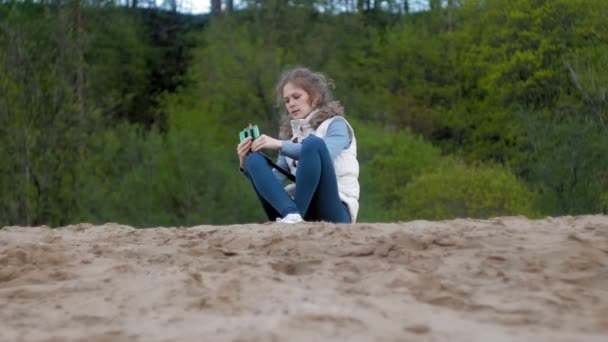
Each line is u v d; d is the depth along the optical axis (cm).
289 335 238
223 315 276
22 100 2758
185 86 4275
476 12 4153
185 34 4434
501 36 3825
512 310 283
